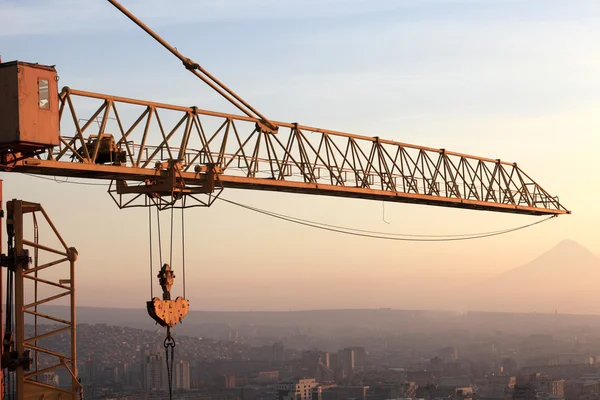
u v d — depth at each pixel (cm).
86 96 6581
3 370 6184
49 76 5822
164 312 6331
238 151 7825
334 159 8881
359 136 9225
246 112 7712
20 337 6247
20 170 6378
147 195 7250
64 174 6694
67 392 6394
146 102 6975
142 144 6981
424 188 10044
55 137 5838
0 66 5703
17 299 6269
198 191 7400
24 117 5684
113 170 6725
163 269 6438
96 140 6769
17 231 6247
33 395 6316
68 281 6444
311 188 8550
